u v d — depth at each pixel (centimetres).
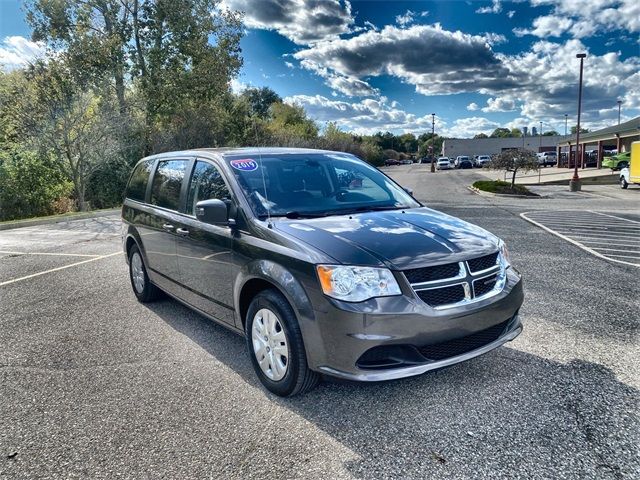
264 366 339
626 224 1168
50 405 329
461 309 299
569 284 601
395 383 346
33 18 1992
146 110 2288
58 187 1817
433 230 344
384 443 274
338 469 253
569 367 365
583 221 1234
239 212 364
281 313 316
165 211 477
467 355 310
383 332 282
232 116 2934
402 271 291
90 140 1783
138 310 538
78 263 812
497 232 1044
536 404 312
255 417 306
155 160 538
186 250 430
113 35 2039
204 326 481
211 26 2400
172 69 2356
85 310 543
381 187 449
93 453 272
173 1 2255
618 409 303
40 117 1655
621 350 394
